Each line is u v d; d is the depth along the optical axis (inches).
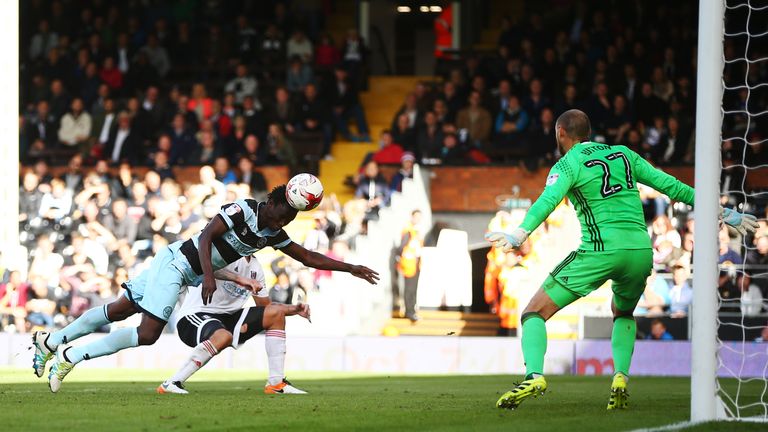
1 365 1987.0
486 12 3196.4
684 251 2016.5
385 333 2209.6
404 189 2332.7
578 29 2832.2
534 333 835.4
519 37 2783.0
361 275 1007.6
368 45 3085.6
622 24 2775.6
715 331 784.3
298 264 2164.1
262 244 978.1
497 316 2288.4
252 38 2930.6
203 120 2674.7
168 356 1995.6
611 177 830.5
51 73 2827.3
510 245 807.1
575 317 2156.7
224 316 1048.8
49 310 2161.7
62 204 2436.0
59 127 2719.0
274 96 2869.1
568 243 2090.3
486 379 1594.5
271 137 2596.0
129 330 997.8
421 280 2411.4
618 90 2573.8
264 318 1052.5
